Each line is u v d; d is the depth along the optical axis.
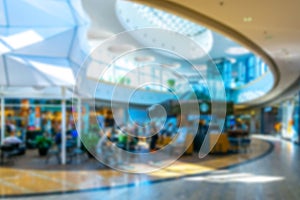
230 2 3.88
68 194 4.51
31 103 12.82
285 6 3.96
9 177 5.81
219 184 5.22
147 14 10.95
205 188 4.93
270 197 4.41
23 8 7.64
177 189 4.85
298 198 4.36
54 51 7.84
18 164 7.47
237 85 20.09
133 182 5.33
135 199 4.27
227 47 14.30
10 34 7.57
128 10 9.98
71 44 8.08
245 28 4.99
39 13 7.92
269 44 5.93
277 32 5.13
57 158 8.34
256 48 6.30
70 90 7.83
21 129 12.45
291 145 13.73
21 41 7.56
